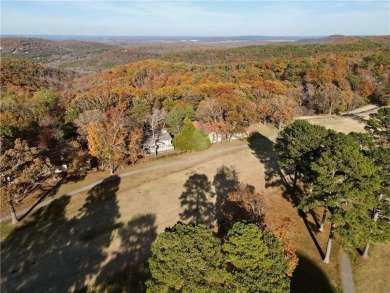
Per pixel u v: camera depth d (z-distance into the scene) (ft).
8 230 132.57
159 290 73.00
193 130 222.48
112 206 153.28
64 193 163.94
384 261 114.32
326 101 316.81
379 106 340.39
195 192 167.43
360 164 95.50
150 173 189.98
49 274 108.88
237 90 301.63
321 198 111.45
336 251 119.85
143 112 257.14
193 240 77.05
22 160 136.67
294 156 138.31
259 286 71.77
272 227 97.55
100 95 284.61
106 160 186.39
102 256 117.91
